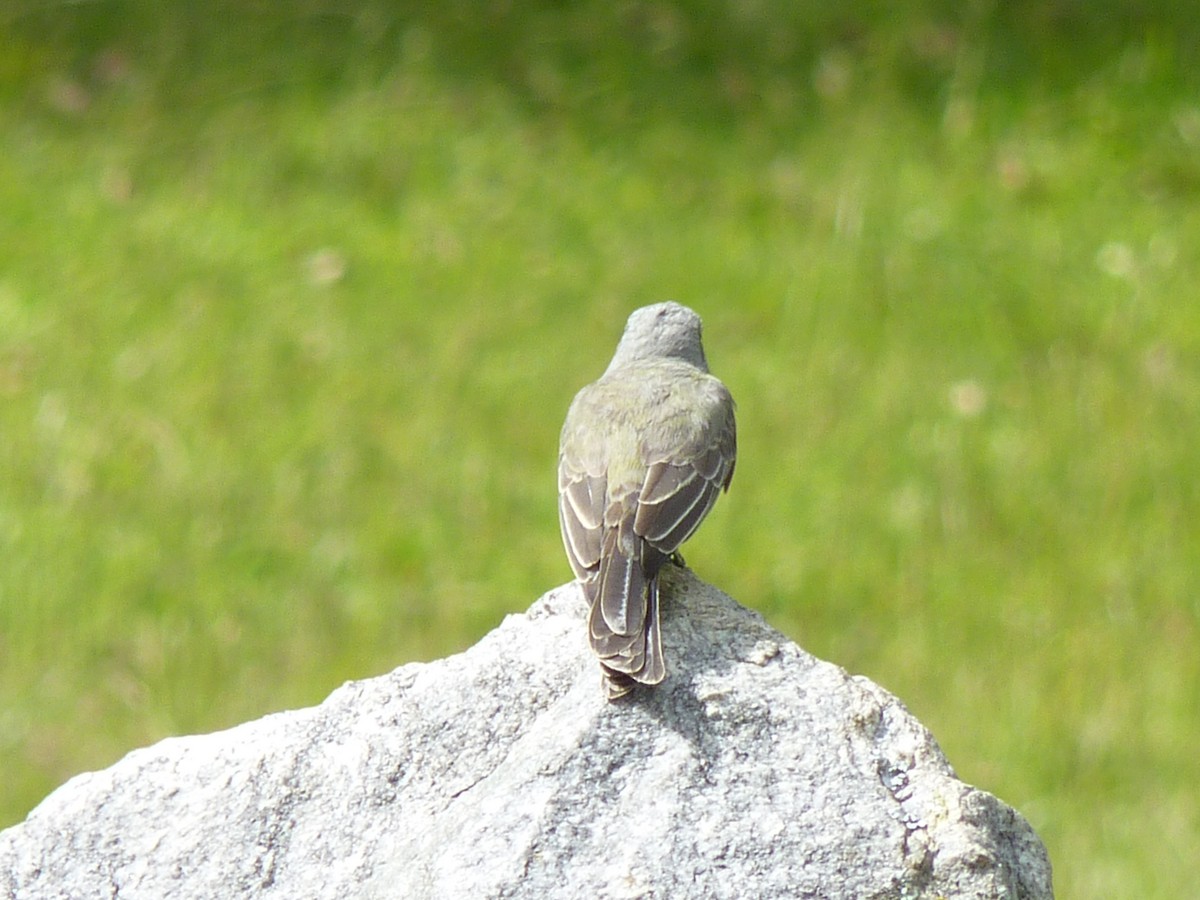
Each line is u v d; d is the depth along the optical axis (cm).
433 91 1889
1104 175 1769
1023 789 1094
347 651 1209
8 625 1241
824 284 1609
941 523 1331
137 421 1432
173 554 1300
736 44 1967
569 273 1627
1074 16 2003
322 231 1683
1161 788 1088
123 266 1627
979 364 1512
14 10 1989
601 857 552
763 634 635
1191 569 1275
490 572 1278
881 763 583
